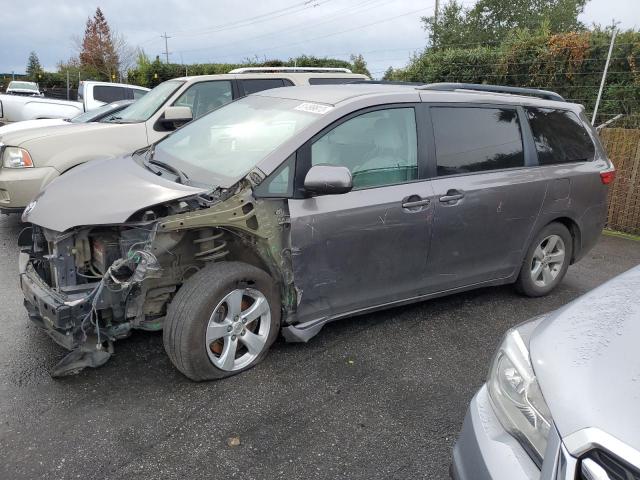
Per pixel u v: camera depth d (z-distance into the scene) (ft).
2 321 13.32
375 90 13.34
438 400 10.78
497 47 45.70
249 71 27.94
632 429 4.95
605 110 34.40
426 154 13.03
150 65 112.68
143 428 9.49
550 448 5.33
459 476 6.59
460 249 13.71
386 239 12.32
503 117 14.75
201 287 10.43
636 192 25.86
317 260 11.53
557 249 16.30
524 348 6.64
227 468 8.65
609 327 6.49
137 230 10.30
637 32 34.27
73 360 10.59
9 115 47.21
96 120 25.27
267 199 10.97
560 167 15.60
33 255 11.76
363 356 12.36
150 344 12.37
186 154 13.15
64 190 11.34
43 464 8.54
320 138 11.73
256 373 11.39
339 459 8.99
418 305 15.46
